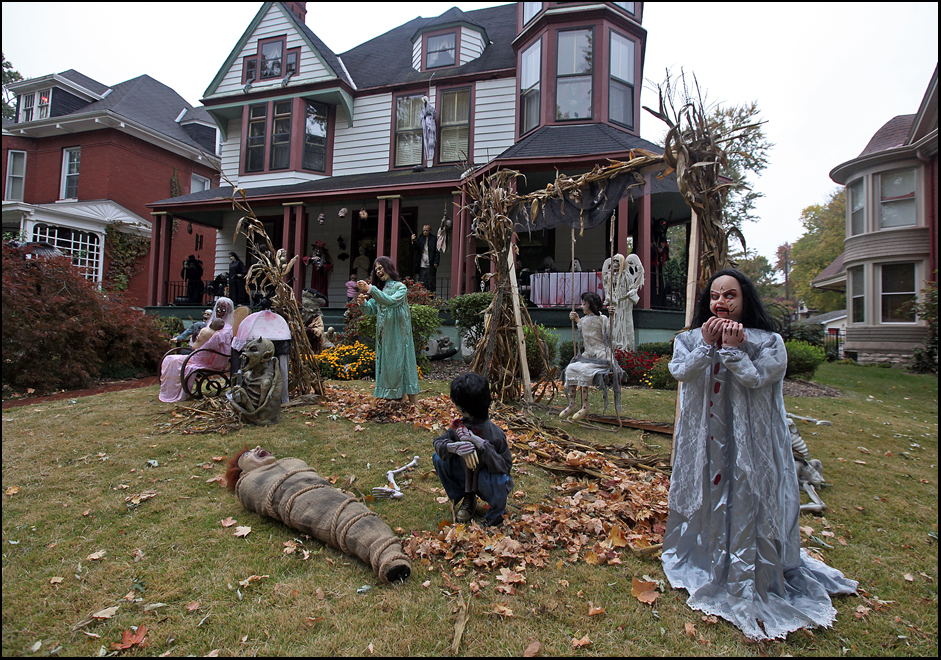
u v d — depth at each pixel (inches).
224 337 237.6
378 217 530.6
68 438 173.8
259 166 607.5
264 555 97.4
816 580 89.3
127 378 351.3
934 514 128.9
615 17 477.7
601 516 117.6
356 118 600.4
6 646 71.2
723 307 86.7
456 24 573.9
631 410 239.3
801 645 75.6
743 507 81.4
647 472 149.0
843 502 135.7
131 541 102.3
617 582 91.3
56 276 316.5
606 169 187.8
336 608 81.5
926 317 488.1
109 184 701.3
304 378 240.4
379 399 213.8
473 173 247.6
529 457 159.6
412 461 150.1
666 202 469.1
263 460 119.6
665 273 493.7
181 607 81.4
